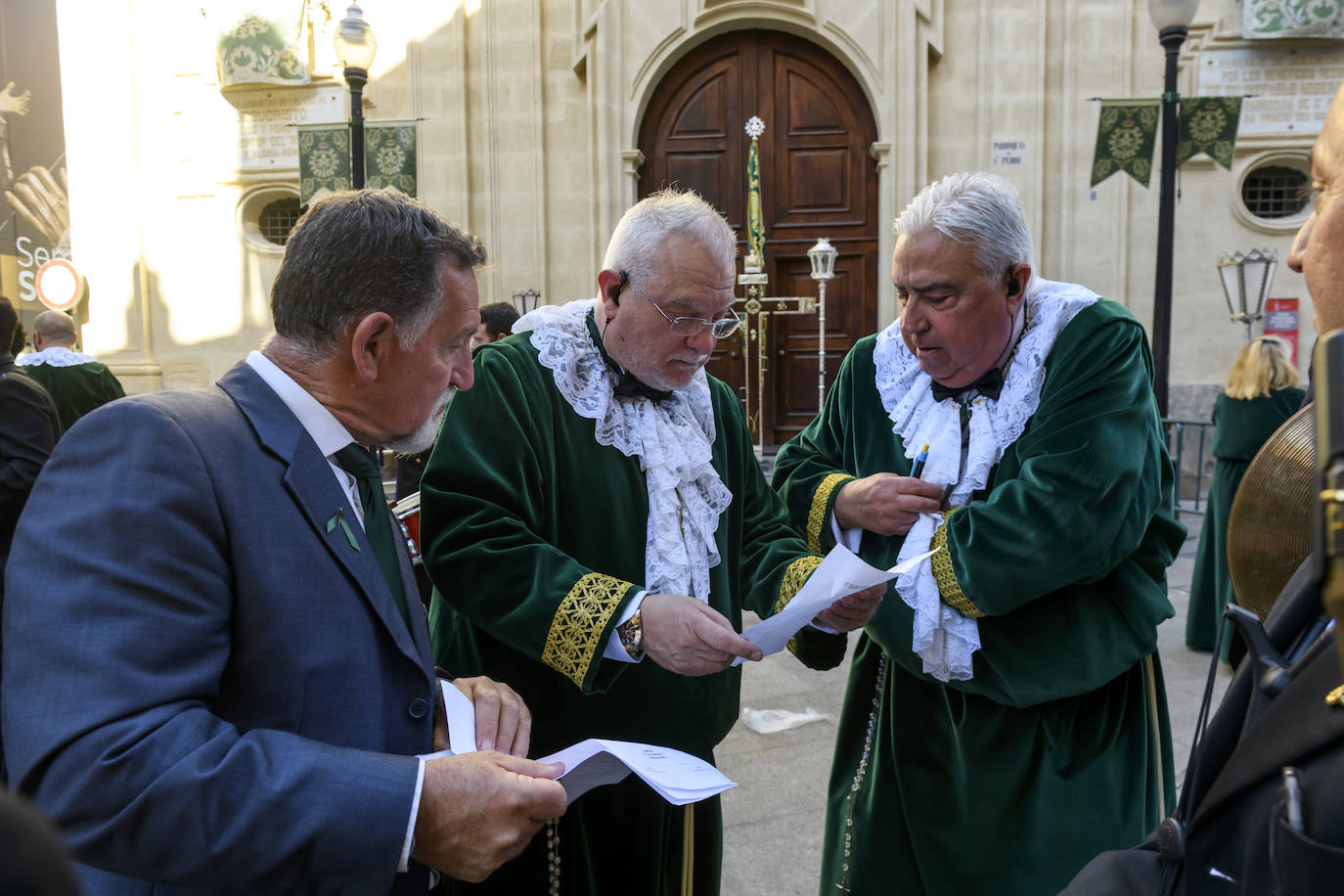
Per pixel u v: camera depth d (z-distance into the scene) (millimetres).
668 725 1675
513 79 8805
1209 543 4410
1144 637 1768
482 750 1140
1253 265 6996
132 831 883
